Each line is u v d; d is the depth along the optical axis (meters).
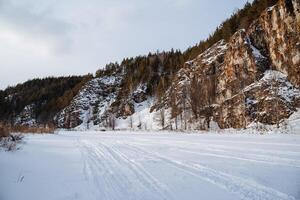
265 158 11.10
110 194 6.97
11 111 143.75
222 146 16.19
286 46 42.19
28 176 8.97
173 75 88.81
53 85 173.38
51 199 6.66
